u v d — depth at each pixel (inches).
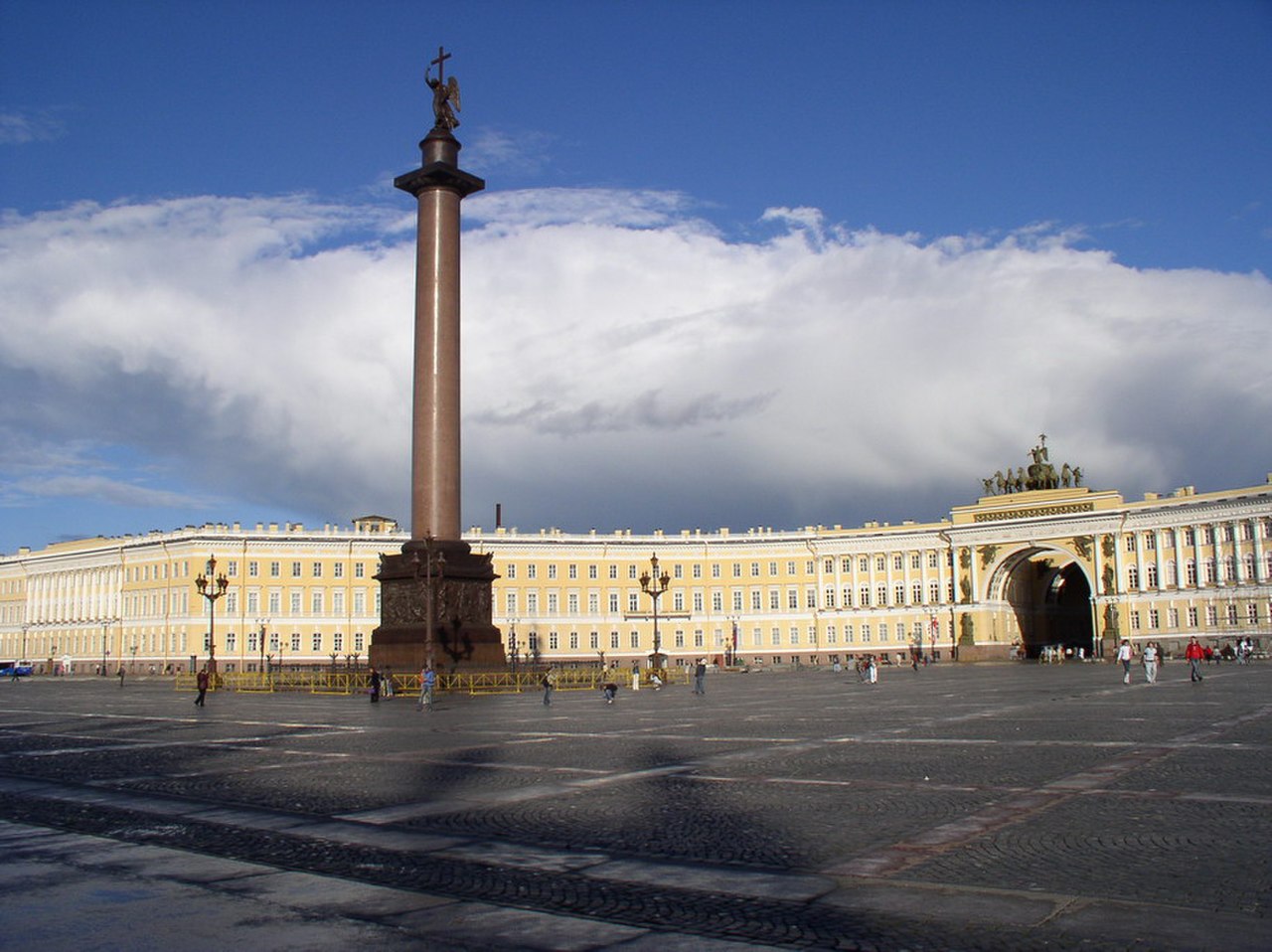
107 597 5935.0
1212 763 885.8
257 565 5349.4
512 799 761.6
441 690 2470.5
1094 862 534.3
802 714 1612.9
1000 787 776.9
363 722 1563.7
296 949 416.5
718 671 4869.6
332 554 5447.8
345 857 576.1
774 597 6092.5
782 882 507.5
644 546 6033.5
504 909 468.1
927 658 5565.9
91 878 531.2
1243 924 427.8
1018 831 612.4
